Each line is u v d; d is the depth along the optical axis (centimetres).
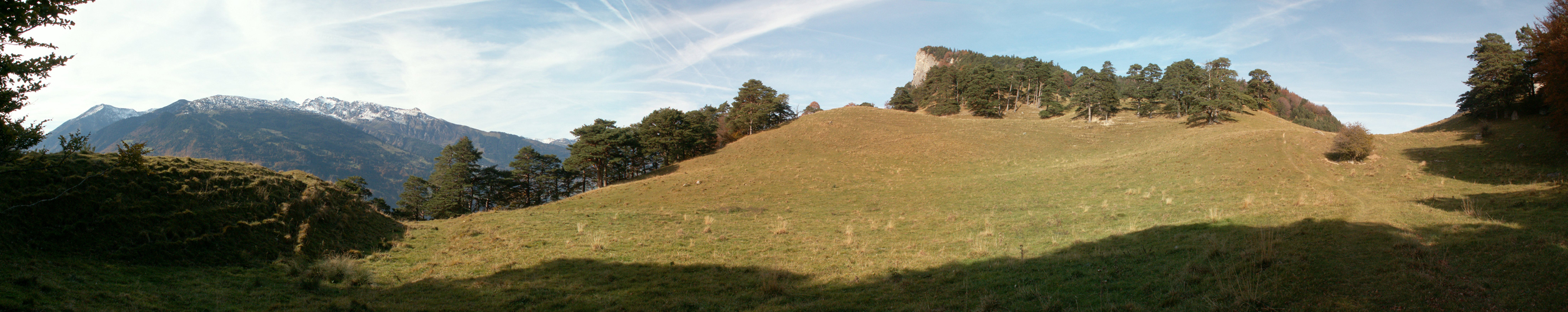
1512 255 977
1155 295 1069
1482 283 871
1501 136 3619
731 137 9031
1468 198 1920
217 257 1459
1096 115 8644
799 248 2023
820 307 1193
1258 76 8294
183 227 1504
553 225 2588
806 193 4319
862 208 3419
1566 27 2652
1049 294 1157
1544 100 2872
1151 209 2398
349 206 2244
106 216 1395
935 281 1383
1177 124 7088
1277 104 11806
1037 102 11700
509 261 1792
